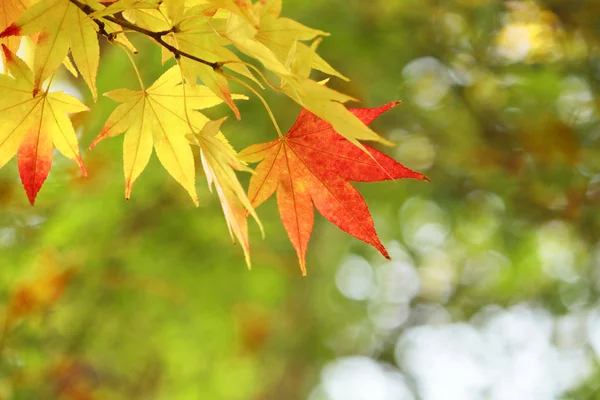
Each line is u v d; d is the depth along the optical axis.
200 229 1.81
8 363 1.40
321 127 0.79
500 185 2.01
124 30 0.77
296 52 0.75
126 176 0.80
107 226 1.57
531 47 1.90
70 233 1.49
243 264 1.96
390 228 2.98
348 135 0.75
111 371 1.98
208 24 0.77
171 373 2.22
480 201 2.23
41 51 0.77
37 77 0.77
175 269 1.83
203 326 2.05
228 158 0.76
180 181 0.80
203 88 0.80
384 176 0.79
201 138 0.77
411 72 2.04
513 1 1.79
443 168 2.23
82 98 1.41
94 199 1.49
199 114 0.80
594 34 1.83
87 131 1.38
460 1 1.87
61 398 1.49
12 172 1.48
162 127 0.80
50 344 1.53
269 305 2.19
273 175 0.79
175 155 0.80
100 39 1.49
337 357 3.78
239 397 2.50
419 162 2.28
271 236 1.92
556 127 1.81
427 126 2.16
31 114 0.79
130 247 1.68
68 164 1.43
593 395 3.08
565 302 2.81
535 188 1.96
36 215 1.52
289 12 1.72
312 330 3.19
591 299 2.74
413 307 3.80
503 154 1.96
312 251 2.95
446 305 3.55
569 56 1.88
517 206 2.04
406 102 2.10
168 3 0.76
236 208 0.77
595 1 1.80
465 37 1.90
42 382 1.45
